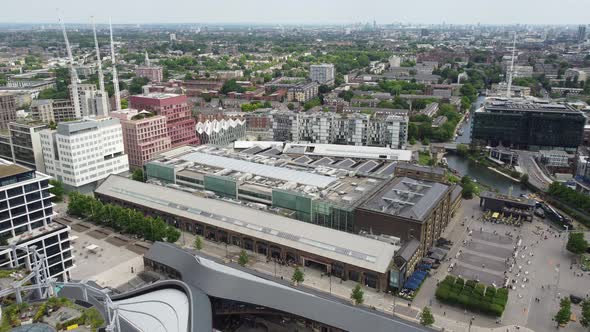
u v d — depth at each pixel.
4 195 160.00
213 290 147.38
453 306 160.38
